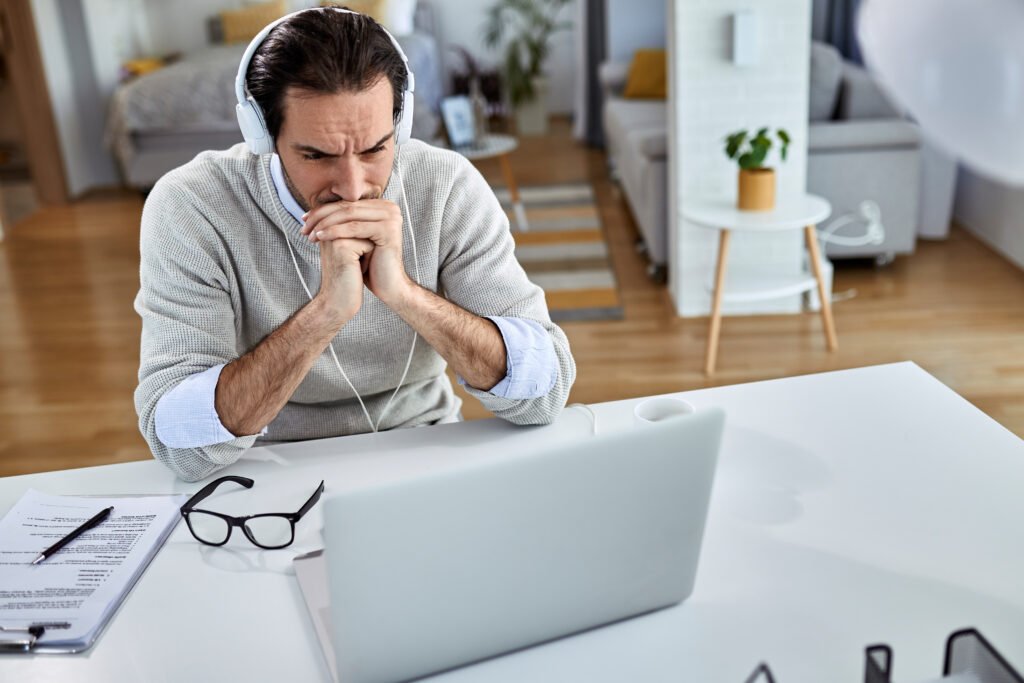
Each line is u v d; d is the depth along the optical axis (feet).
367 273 3.97
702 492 2.89
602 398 9.34
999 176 2.25
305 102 3.52
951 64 2.22
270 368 3.87
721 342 10.51
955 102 2.24
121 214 17.89
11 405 9.89
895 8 2.31
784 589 3.11
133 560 3.37
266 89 3.55
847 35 15.65
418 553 2.60
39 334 11.89
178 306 4.05
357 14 3.67
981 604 2.99
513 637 2.87
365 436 4.21
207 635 3.01
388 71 3.64
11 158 22.18
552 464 2.66
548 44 24.56
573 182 18.24
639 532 2.87
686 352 10.30
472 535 2.64
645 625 2.99
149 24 23.24
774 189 9.82
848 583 3.12
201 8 23.21
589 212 16.07
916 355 9.84
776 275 10.57
